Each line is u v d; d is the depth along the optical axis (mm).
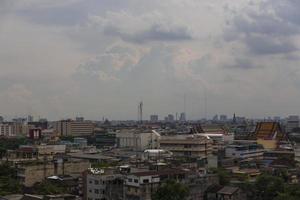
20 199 179875
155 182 199625
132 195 199250
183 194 186375
